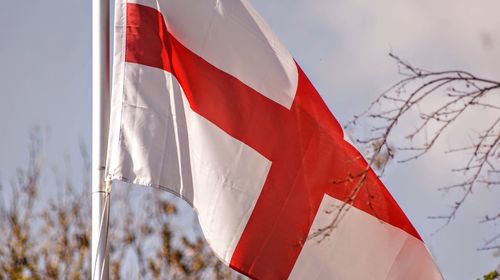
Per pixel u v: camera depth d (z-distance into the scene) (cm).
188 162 2189
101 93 2275
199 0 2314
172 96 2225
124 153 2162
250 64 2303
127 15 2261
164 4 2291
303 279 2209
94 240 2145
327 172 2259
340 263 2241
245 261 2189
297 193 2241
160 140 2180
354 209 2255
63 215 4209
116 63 2233
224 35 2305
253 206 2212
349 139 2278
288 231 2217
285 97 2297
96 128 2247
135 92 2211
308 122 2286
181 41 2283
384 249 2269
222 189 2205
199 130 2225
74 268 4138
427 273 2286
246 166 2231
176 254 4103
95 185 2188
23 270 4078
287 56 2339
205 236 2186
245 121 2261
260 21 2353
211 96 2261
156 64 2238
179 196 2166
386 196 2269
